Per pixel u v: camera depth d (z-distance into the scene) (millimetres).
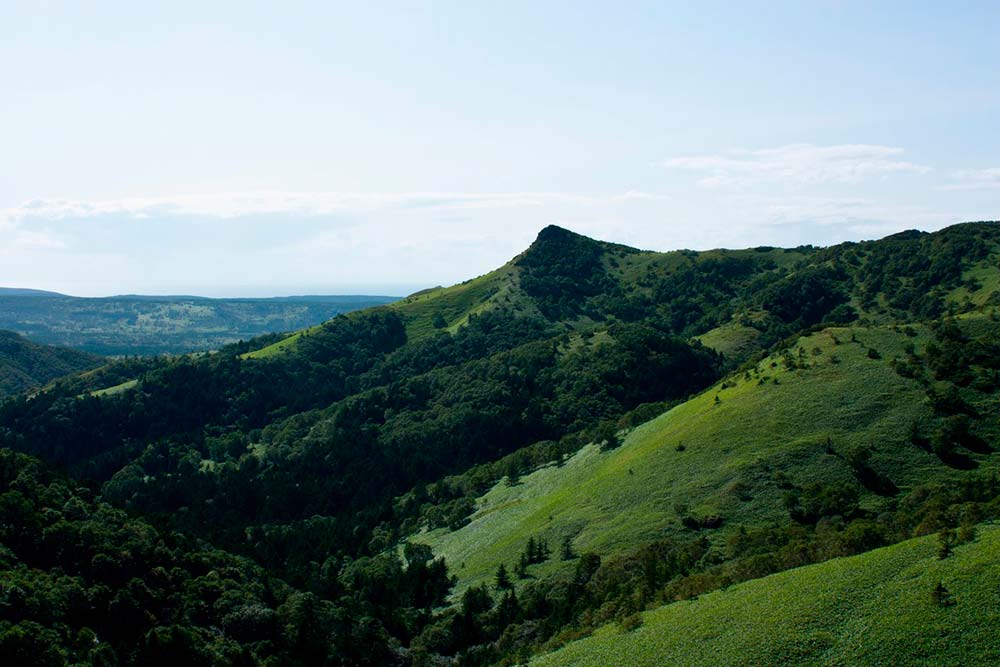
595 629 63500
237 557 108062
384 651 79750
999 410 86625
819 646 44531
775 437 93438
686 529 81062
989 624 41312
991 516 56719
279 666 71312
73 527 78750
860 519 69500
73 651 61438
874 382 99375
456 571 102125
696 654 48219
